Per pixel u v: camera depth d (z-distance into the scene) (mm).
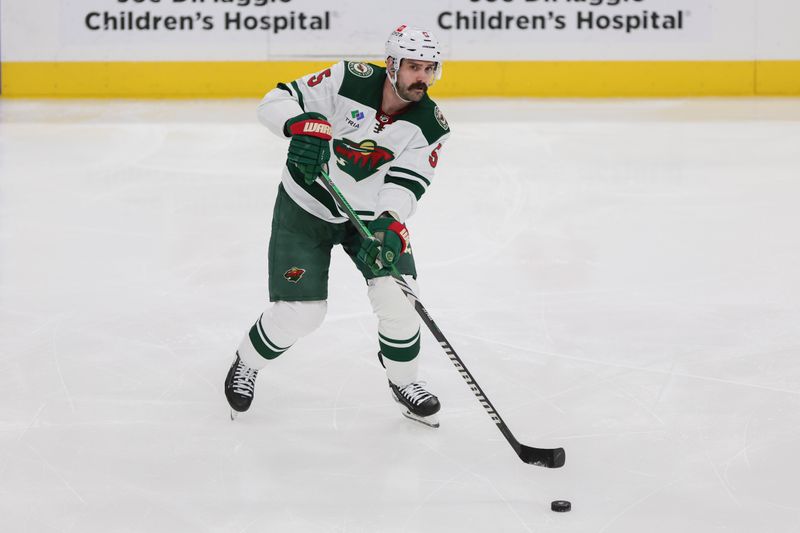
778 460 10492
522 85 36531
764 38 36656
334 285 16656
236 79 35969
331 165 11078
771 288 16547
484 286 16828
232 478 10188
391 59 10305
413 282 11156
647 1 36188
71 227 20359
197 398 12320
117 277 17266
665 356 13586
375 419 11719
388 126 10750
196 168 25641
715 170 25453
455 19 35906
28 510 9492
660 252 18734
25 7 35312
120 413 11828
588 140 29203
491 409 10102
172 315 15336
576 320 15094
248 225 20688
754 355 13570
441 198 22906
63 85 35750
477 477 10180
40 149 27391
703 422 11492
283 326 11102
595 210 21828
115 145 28062
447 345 10336
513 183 24297
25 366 13258
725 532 9016
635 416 11703
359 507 9555
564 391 12484
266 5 35531
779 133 29953
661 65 36625
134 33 35531
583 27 36219
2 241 19266
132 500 9703
